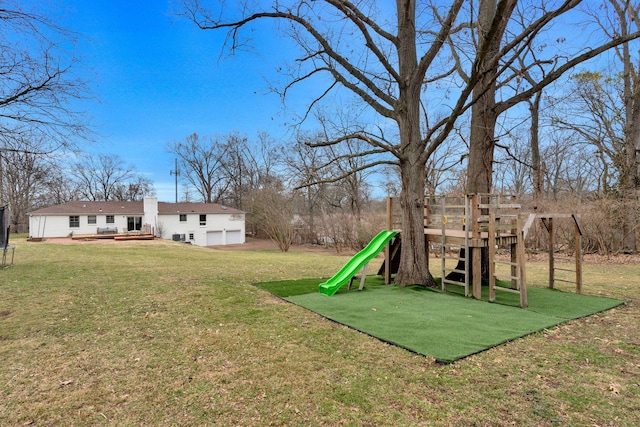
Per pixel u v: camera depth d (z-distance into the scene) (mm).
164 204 35344
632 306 6008
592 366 3479
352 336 4277
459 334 4367
